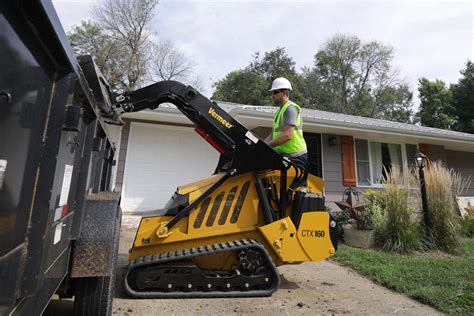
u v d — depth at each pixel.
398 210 5.07
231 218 3.09
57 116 1.24
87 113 1.84
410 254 4.79
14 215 0.98
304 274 3.83
